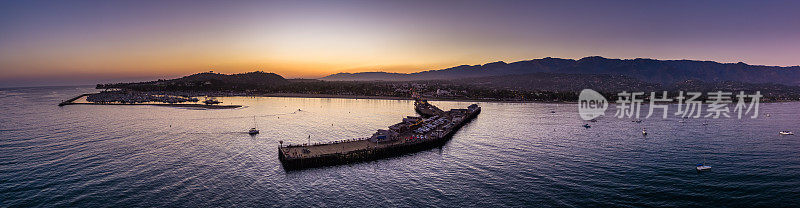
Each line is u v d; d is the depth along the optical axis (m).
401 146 118.38
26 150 119.38
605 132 162.25
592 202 76.56
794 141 141.00
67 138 140.50
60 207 74.00
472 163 106.06
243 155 114.50
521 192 81.94
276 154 116.25
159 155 113.56
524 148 125.94
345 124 187.12
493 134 157.62
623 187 85.19
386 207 74.31
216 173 95.62
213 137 145.38
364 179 91.81
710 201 77.62
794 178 92.44
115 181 88.81
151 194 80.75
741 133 160.75
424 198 78.75
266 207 74.12
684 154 117.31
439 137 131.62
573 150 122.56
